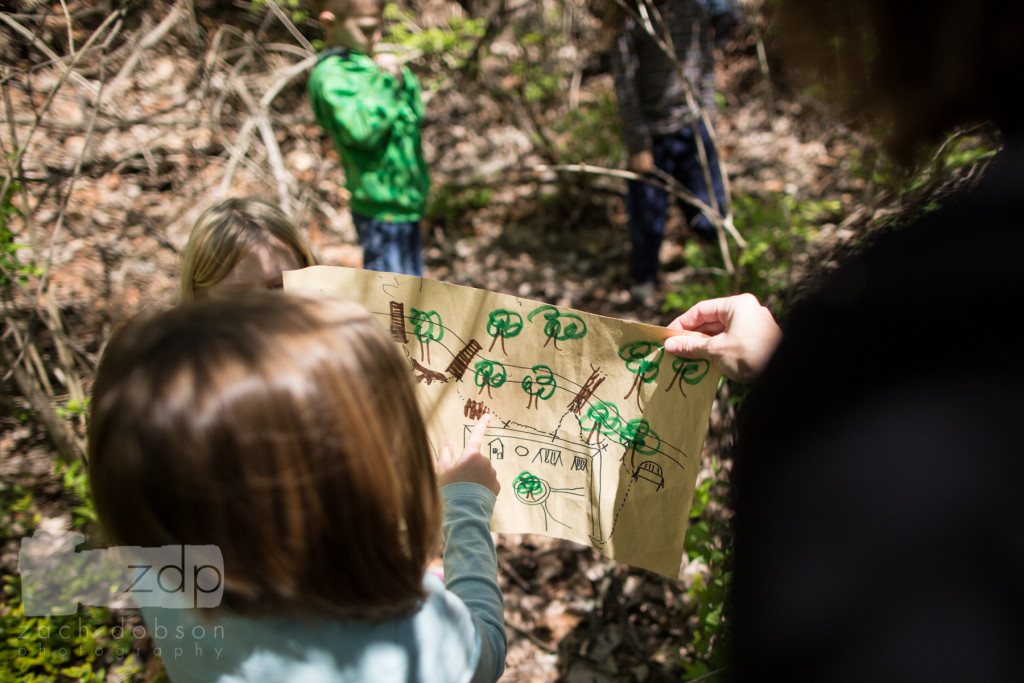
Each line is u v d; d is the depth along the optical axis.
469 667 0.92
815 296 0.54
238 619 0.81
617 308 3.92
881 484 0.44
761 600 0.49
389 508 0.83
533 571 2.58
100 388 0.80
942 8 0.51
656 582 2.48
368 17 3.01
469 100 5.09
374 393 0.82
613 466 1.36
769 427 0.52
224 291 1.87
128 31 3.37
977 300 0.45
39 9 2.72
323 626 0.82
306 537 0.76
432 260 4.24
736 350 1.26
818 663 0.45
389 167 3.15
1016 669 0.39
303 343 0.78
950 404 0.44
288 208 3.43
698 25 3.55
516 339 1.36
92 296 3.21
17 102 3.23
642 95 3.64
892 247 0.51
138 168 3.77
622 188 4.66
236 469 0.73
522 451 1.38
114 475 0.75
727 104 5.21
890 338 0.47
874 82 0.58
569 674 2.23
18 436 2.77
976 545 0.41
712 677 1.68
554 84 4.55
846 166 4.32
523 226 4.55
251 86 4.20
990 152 0.70
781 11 0.63
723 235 3.12
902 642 0.42
